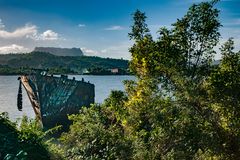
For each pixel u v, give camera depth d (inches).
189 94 454.9
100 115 977.5
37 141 607.2
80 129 823.7
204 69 542.9
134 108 677.3
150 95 554.6
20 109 2224.4
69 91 2429.9
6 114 688.4
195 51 555.8
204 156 499.5
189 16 562.9
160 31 567.5
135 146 671.1
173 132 483.5
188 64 546.9
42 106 2315.5
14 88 6722.4
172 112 493.4
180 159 499.2
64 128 2305.6
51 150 631.2
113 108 796.6
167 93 502.3
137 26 626.8
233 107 450.0
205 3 555.2
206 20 554.3
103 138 747.4
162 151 564.4
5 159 468.8
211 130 457.4
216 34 558.3
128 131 797.9
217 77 459.2
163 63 527.2
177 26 565.3
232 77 459.2
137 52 584.7
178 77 480.7
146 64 558.9
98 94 4987.7
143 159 606.2
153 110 527.2
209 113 459.2
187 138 473.7
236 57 488.7
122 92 784.3
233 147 453.1
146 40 590.2
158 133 546.6
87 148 709.3
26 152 526.3
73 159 641.0
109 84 7500.0
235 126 449.4
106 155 686.5
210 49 555.5
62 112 2338.8
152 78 534.9
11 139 576.4
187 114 464.1
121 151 676.1
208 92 458.0
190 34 561.9
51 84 2397.9
